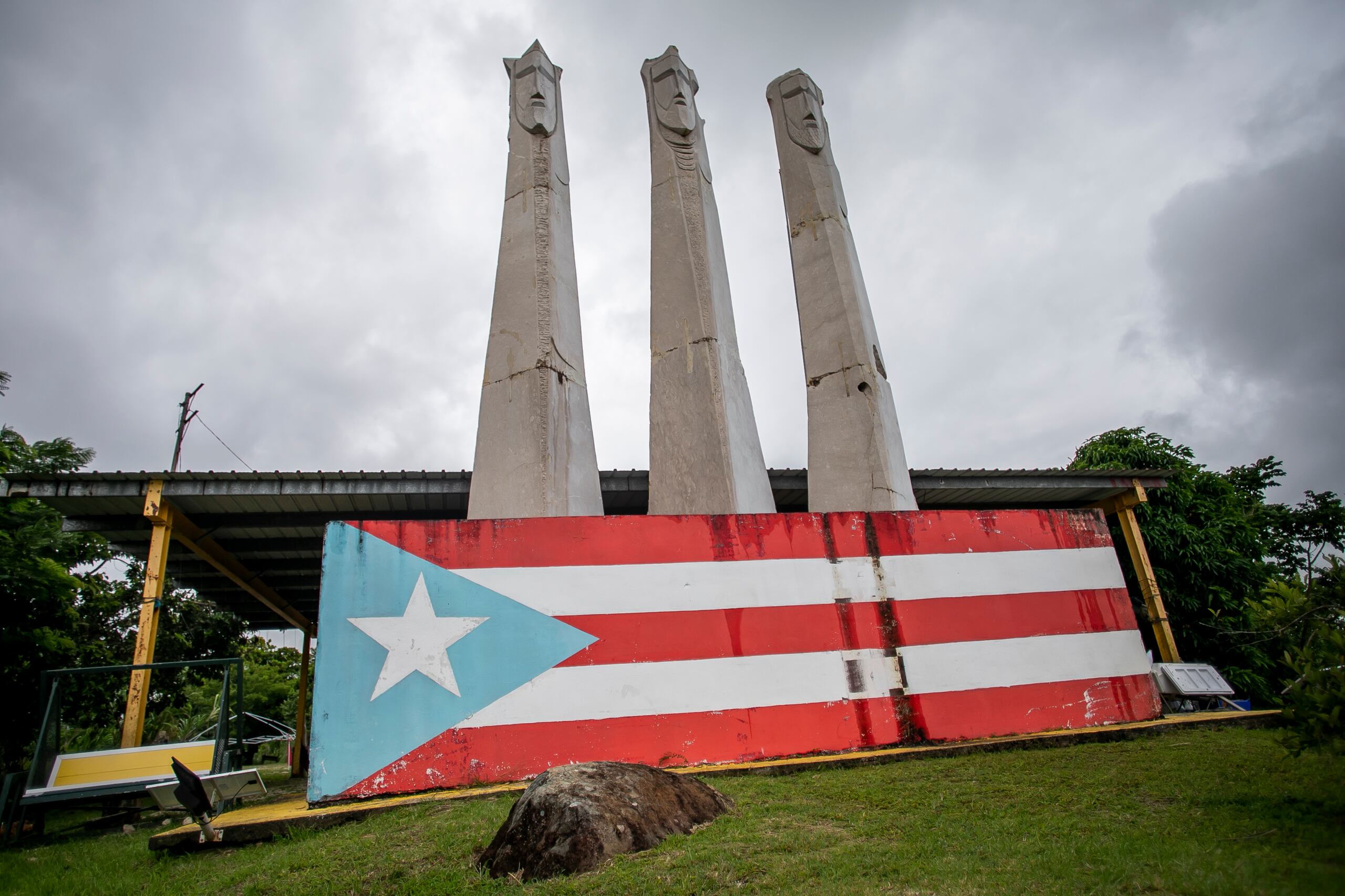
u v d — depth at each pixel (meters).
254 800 9.43
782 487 13.91
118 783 8.86
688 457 11.81
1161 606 13.95
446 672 8.27
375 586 8.48
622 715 8.42
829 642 9.20
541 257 12.98
